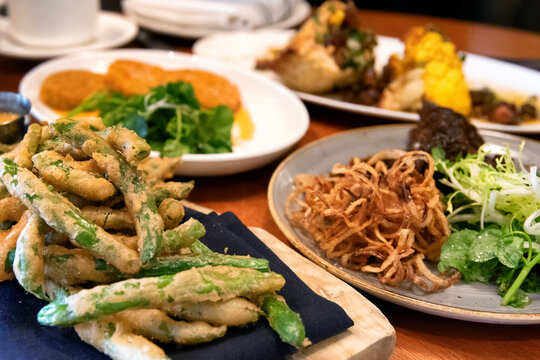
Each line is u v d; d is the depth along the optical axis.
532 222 0.42
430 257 0.42
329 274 0.38
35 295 0.32
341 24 0.66
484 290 0.39
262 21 0.85
